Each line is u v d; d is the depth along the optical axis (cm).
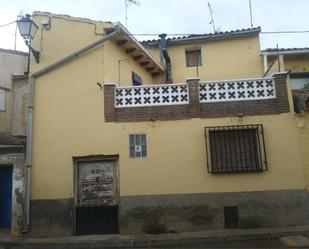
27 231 1205
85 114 1248
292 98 1206
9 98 2155
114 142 1220
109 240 1088
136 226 1174
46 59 1313
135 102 1238
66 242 1095
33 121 1272
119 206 1195
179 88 1235
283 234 1053
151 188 1188
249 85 1220
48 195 1220
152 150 1205
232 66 1853
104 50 1288
